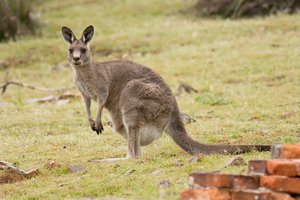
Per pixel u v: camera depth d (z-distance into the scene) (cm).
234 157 1258
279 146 1056
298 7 3189
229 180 973
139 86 1411
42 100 2195
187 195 992
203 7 3381
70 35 1541
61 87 2425
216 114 1861
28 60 2894
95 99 1499
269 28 2919
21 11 3322
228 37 2872
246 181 966
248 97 2033
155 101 1406
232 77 2306
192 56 2631
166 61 2617
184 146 1398
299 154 1035
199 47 2753
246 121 1734
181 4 3588
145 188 1141
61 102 2142
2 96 2319
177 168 1264
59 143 1619
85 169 1341
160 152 1463
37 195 1185
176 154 1427
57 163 1371
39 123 1873
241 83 2242
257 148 1341
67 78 2575
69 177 1293
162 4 3625
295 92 2044
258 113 1811
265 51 2552
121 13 3528
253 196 958
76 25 3362
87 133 1722
